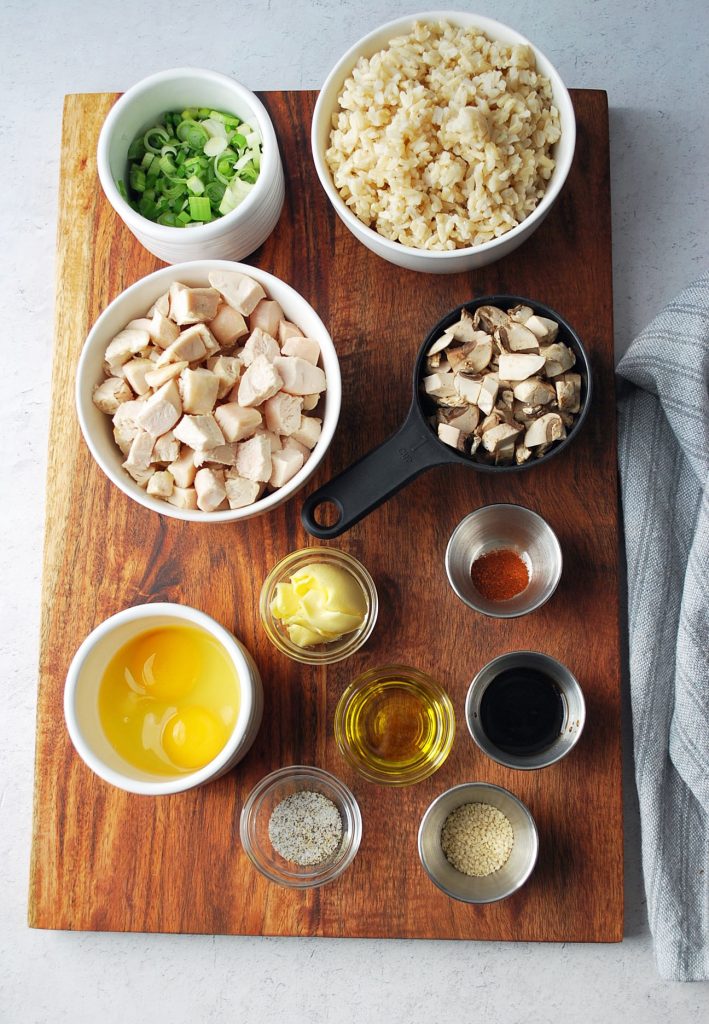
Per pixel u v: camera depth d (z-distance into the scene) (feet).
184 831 4.70
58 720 4.75
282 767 4.72
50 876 4.70
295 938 5.02
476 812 4.68
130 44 5.51
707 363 4.62
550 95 4.49
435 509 4.79
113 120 4.53
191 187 4.73
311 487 4.80
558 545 4.50
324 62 5.47
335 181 4.59
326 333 4.34
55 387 4.89
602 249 4.87
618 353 5.22
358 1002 4.98
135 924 4.68
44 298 5.49
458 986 4.97
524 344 4.42
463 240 4.47
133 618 4.31
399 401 4.83
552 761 4.40
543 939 4.64
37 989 5.08
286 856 4.69
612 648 4.74
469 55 4.41
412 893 4.66
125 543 4.81
